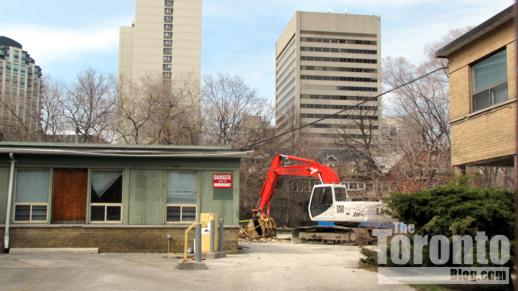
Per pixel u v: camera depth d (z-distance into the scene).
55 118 50.16
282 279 13.83
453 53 19.70
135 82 66.56
